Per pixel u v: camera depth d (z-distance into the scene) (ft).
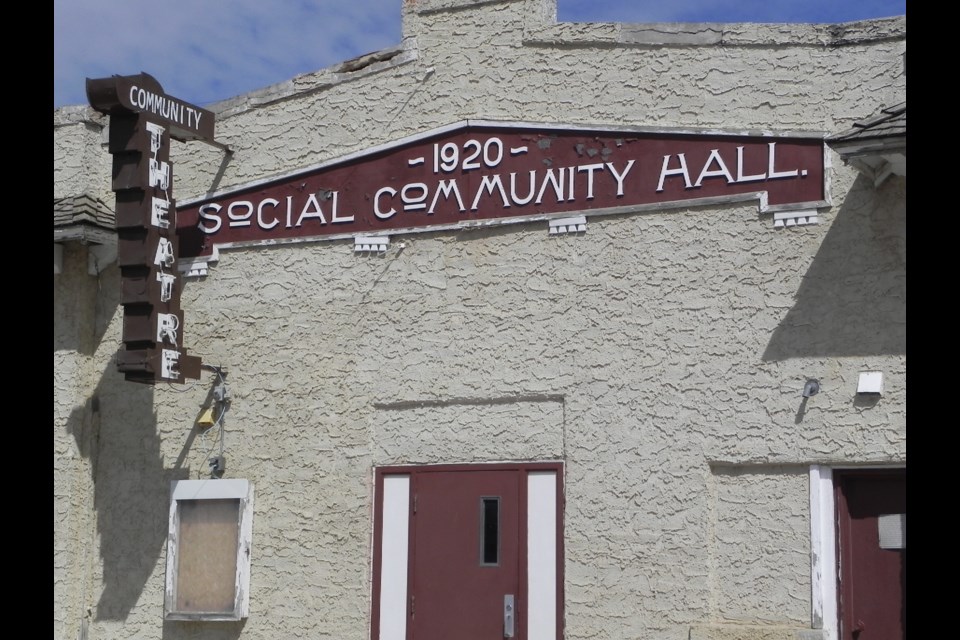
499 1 39.63
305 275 41.22
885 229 33.88
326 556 39.50
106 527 42.80
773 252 35.12
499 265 38.52
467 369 38.42
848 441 33.53
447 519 38.19
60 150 45.03
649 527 35.40
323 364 40.50
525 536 37.11
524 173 38.55
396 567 38.65
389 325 39.75
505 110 39.11
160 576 41.75
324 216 41.27
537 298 37.83
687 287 35.99
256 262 41.96
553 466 37.04
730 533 34.63
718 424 35.01
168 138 40.81
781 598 33.81
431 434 38.78
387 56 41.37
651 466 35.63
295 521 40.09
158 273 40.01
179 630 41.16
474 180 39.22
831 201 34.63
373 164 40.86
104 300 44.29
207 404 42.01
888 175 33.76
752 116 35.94
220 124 43.21
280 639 39.65
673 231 36.42
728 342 35.27
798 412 34.17
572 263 37.55
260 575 40.22
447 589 37.83
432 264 39.47
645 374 36.11
